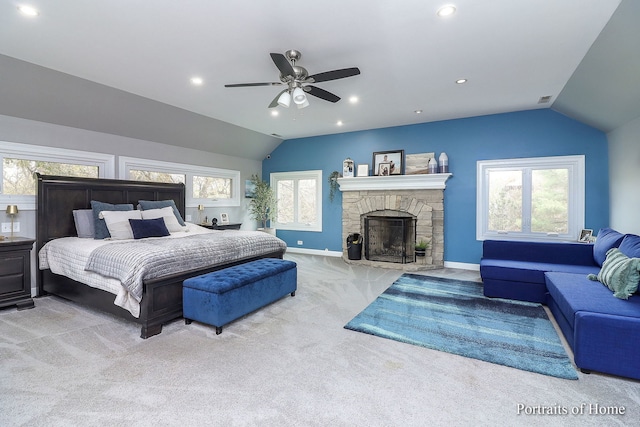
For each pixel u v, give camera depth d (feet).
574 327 7.14
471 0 7.05
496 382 6.62
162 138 17.01
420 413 5.66
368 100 14.19
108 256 9.70
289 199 23.67
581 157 14.92
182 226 15.35
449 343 8.40
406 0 7.02
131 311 8.89
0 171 11.82
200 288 9.32
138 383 6.57
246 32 8.33
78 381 6.63
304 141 22.67
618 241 10.32
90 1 6.97
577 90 12.08
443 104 14.82
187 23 7.90
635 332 6.44
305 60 10.03
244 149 21.97
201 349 8.12
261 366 7.27
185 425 5.36
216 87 12.41
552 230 15.64
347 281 15.01
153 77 11.41
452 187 17.71
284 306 11.46
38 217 12.31
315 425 5.37
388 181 18.93
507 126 16.34
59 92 11.82
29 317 10.32
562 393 6.23
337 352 7.95
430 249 17.89
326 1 7.04
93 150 14.42
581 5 7.21
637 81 9.28
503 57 9.87
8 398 6.04
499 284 12.15
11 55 9.68
